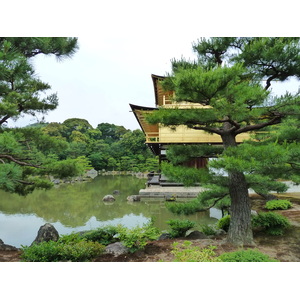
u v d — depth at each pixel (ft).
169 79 17.58
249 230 17.21
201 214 36.50
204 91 14.44
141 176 124.36
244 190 17.52
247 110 14.43
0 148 18.45
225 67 13.78
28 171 24.23
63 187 74.18
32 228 29.12
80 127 186.29
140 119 54.85
